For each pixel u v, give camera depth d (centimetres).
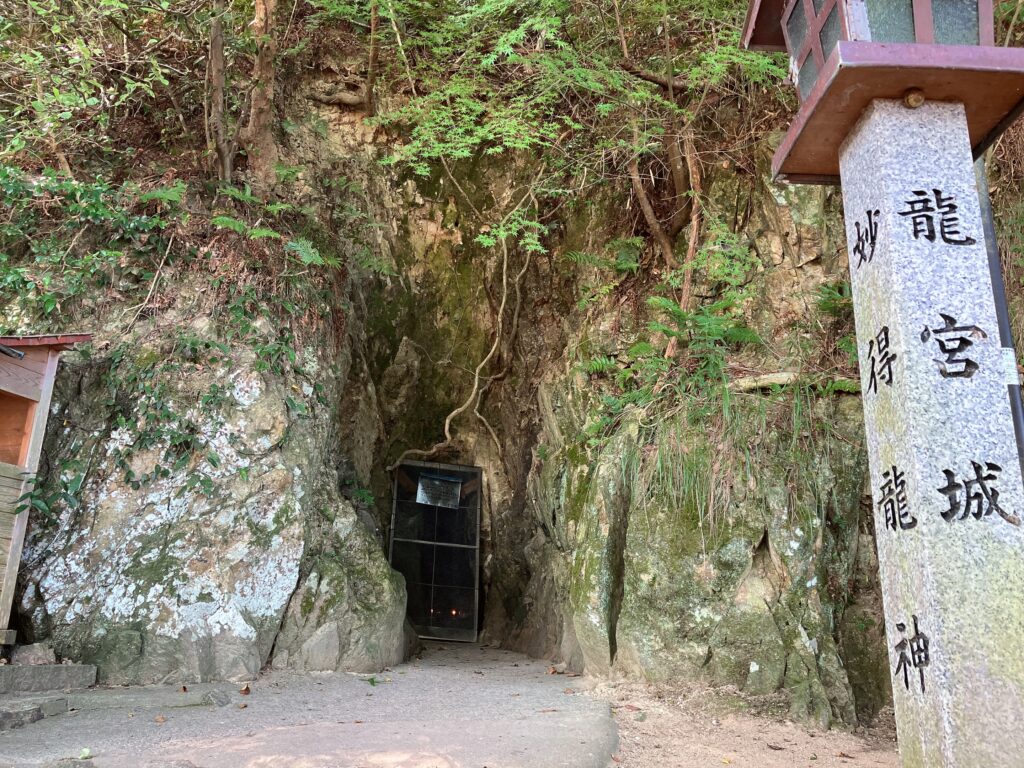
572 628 707
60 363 636
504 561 947
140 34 785
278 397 671
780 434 628
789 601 580
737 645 564
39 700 477
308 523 671
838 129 359
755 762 452
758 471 607
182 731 436
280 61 911
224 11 756
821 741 501
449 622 941
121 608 578
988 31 328
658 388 696
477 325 1005
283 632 630
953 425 298
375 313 961
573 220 924
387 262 922
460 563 962
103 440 620
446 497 977
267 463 646
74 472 606
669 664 572
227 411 646
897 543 304
